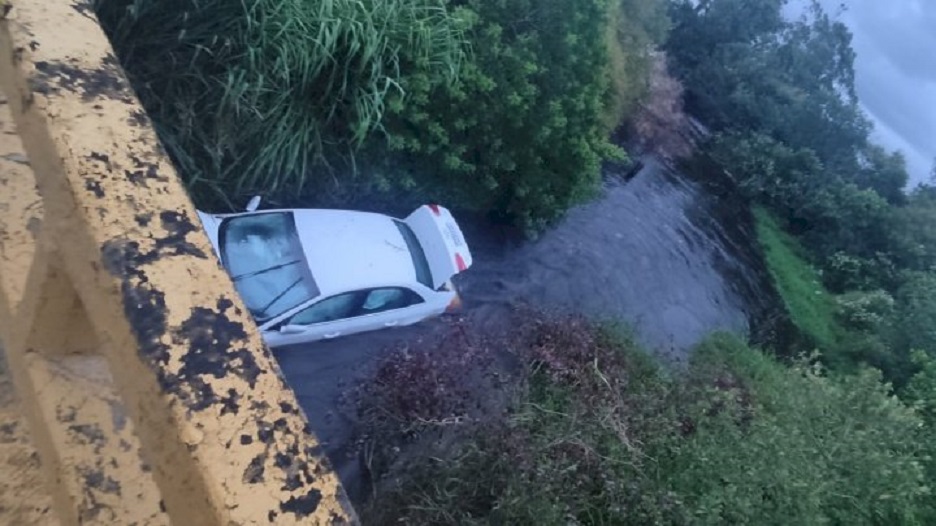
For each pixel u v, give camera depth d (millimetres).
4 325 1306
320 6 5879
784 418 7613
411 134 7527
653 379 8016
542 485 5898
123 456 1180
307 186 7223
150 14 5551
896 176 16328
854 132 16438
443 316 7738
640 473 6352
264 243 6285
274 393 965
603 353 7918
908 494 7281
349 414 6656
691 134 15344
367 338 7098
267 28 5797
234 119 6059
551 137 8625
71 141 1084
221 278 1037
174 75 5863
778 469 6500
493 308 8867
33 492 1285
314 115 6527
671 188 13609
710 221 13500
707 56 17000
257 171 6367
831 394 7988
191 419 899
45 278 1105
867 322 13023
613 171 12914
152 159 1122
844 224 14984
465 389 6777
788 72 17266
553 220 9750
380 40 6359
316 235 6504
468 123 7789
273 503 891
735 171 15188
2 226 1394
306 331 6363
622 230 11758
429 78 7051
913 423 7977
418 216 7285
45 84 1134
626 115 13094
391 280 6680
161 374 919
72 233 1043
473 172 8477
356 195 7652
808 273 14359
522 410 6699
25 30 1186
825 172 15414
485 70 7770
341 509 923
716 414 7617
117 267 983
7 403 1373
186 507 885
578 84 8555
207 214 6176
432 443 6254
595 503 6379
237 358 968
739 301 12305
